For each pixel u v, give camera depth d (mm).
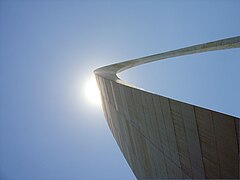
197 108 7738
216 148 7223
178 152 9609
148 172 15078
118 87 15875
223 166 7082
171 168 10695
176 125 9250
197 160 8344
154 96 10484
